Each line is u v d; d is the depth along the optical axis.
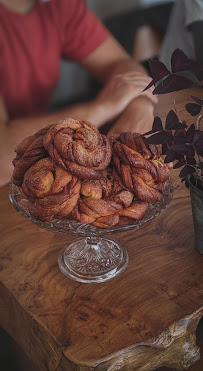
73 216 0.68
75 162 0.66
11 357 1.04
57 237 0.86
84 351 0.64
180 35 1.72
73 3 1.45
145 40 1.86
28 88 1.42
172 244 0.83
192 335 0.71
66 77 1.80
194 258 0.79
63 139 0.67
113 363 0.63
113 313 0.70
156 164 0.71
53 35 1.43
